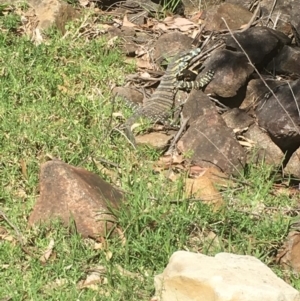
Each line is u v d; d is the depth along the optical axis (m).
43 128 9.44
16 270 7.32
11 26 11.72
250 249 7.77
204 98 10.14
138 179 8.80
